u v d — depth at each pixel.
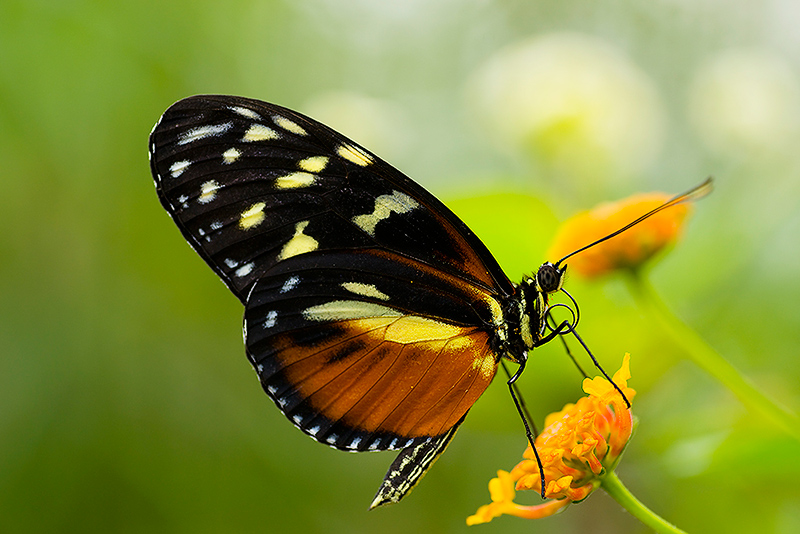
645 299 0.58
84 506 0.65
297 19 0.80
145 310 0.68
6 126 0.66
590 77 0.64
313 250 0.56
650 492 0.60
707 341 0.61
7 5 0.66
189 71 0.72
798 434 0.57
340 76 0.83
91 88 0.68
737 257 0.61
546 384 0.60
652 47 0.79
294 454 0.66
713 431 0.59
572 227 0.59
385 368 0.56
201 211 0.56
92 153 0.68
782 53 0.72
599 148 0.64
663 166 0.68
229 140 0.56
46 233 0.67
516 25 0.89
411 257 0.56
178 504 0.65
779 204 0.61
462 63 0.90
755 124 0.63
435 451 0.56
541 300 0.56
